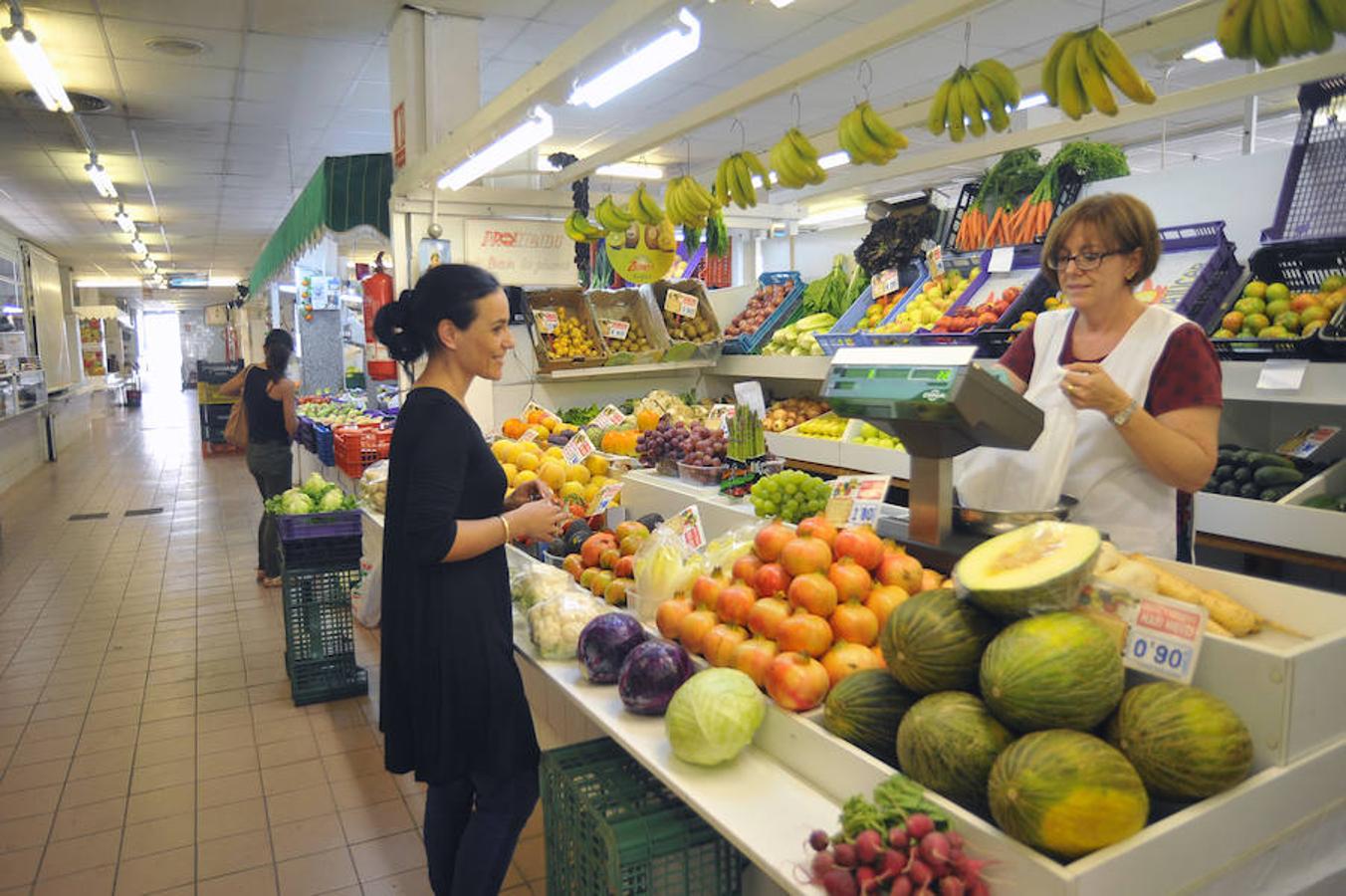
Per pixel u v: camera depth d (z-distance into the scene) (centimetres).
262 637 505
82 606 570
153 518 871
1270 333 322
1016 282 455
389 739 214
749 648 184
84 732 383
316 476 443
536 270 544
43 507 938
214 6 553
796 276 607
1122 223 197
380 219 557
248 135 876
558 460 375
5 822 311
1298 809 141
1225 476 331
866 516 217
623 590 253
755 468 300
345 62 660
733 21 612
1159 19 231
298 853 291
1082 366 191
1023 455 214
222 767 351
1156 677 147
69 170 1034
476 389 535
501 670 206
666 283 579
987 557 159
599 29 284
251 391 598
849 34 235
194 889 272
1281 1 154
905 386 182
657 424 398
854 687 162
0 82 696
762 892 188
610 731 189
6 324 1370
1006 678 135
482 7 562
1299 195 354
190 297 3253
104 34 598
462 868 210
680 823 181
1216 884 132
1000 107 247
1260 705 140
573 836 197
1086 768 122
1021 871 123
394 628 210
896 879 122
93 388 1933
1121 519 206
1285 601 167
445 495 196
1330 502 299
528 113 353
